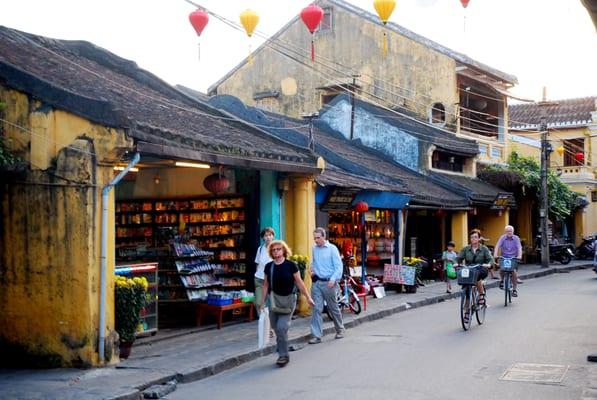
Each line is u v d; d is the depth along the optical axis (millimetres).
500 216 30422
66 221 9773
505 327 13250
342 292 15539
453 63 28453
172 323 13898
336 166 21922
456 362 9938
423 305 18094
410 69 29469
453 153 27969
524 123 41844
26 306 9938
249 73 32531
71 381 8836
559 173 34656
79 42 15672
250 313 14328
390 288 20609
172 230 14695
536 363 9805
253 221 15047
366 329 13727
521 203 33781
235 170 15219
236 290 14977
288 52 31797
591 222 39844
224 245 15297
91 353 9625
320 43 31266
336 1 31156
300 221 15289
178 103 15484
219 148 11797
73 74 12641
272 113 25531
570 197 34000
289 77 31641
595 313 15234
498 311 15766
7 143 10039
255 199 15055
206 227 15461
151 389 8664
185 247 13930
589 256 37000
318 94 30922
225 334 12742
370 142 27422
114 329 10055
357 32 30594
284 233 15344
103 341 9719
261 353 11109
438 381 8750
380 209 21453
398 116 27688
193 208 15555
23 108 10008
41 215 9898
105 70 15188
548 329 12914
